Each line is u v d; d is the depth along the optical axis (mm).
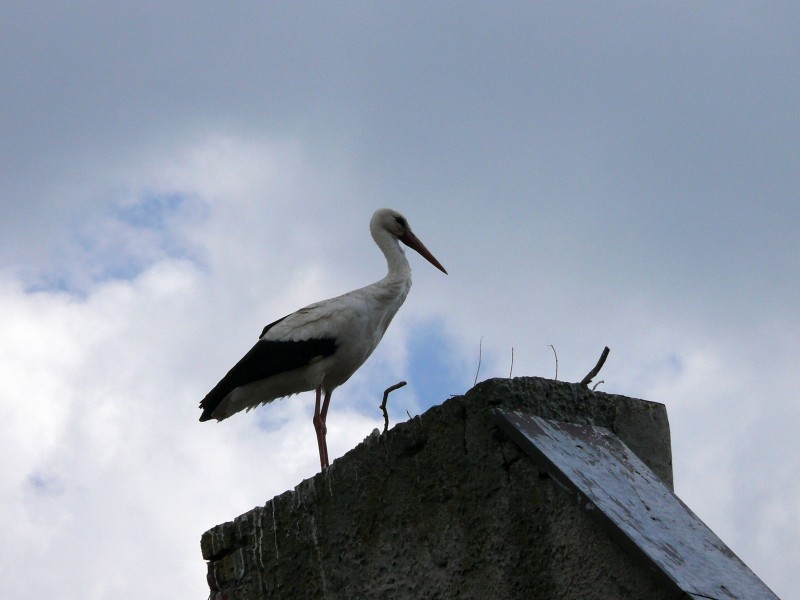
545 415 8531
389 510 9195
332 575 9492
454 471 8742
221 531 10578
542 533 7969
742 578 7324
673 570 7086
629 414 8898
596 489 7746
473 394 8727
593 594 7516
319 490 9867
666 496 8055
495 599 8125
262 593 10023
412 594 8773
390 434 9391
